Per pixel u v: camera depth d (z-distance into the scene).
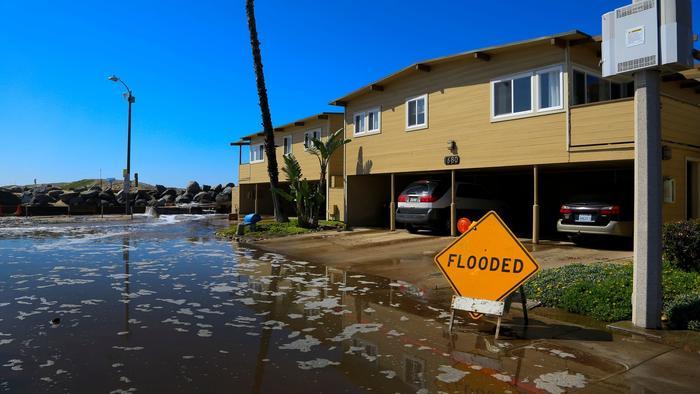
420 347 5.46
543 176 18.27
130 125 34.16
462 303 6.05
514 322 6.47
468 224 7.36
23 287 8.79
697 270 7.82
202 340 5.68
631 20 5.90
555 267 9.41
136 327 6.20
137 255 13.36
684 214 11.48
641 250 5.96
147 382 4.41
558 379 4.50
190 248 15.12
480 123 14.36
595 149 11.55
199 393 4.18
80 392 4.17
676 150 11.30
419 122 16.62
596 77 13.21
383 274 10.24
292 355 5.17
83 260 12.34
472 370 4.75
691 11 5.80
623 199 11.26
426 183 15.50
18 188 65.75
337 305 7.48
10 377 4.50
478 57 14.04
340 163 22.19
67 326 6.21
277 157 28.50
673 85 15.13
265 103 21.17
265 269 10.97
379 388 4.32
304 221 19.27
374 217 20.92
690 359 4.97
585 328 6.13
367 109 19.14
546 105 12.72
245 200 32.31
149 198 58.94
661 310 5.98
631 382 4.41
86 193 54.03
